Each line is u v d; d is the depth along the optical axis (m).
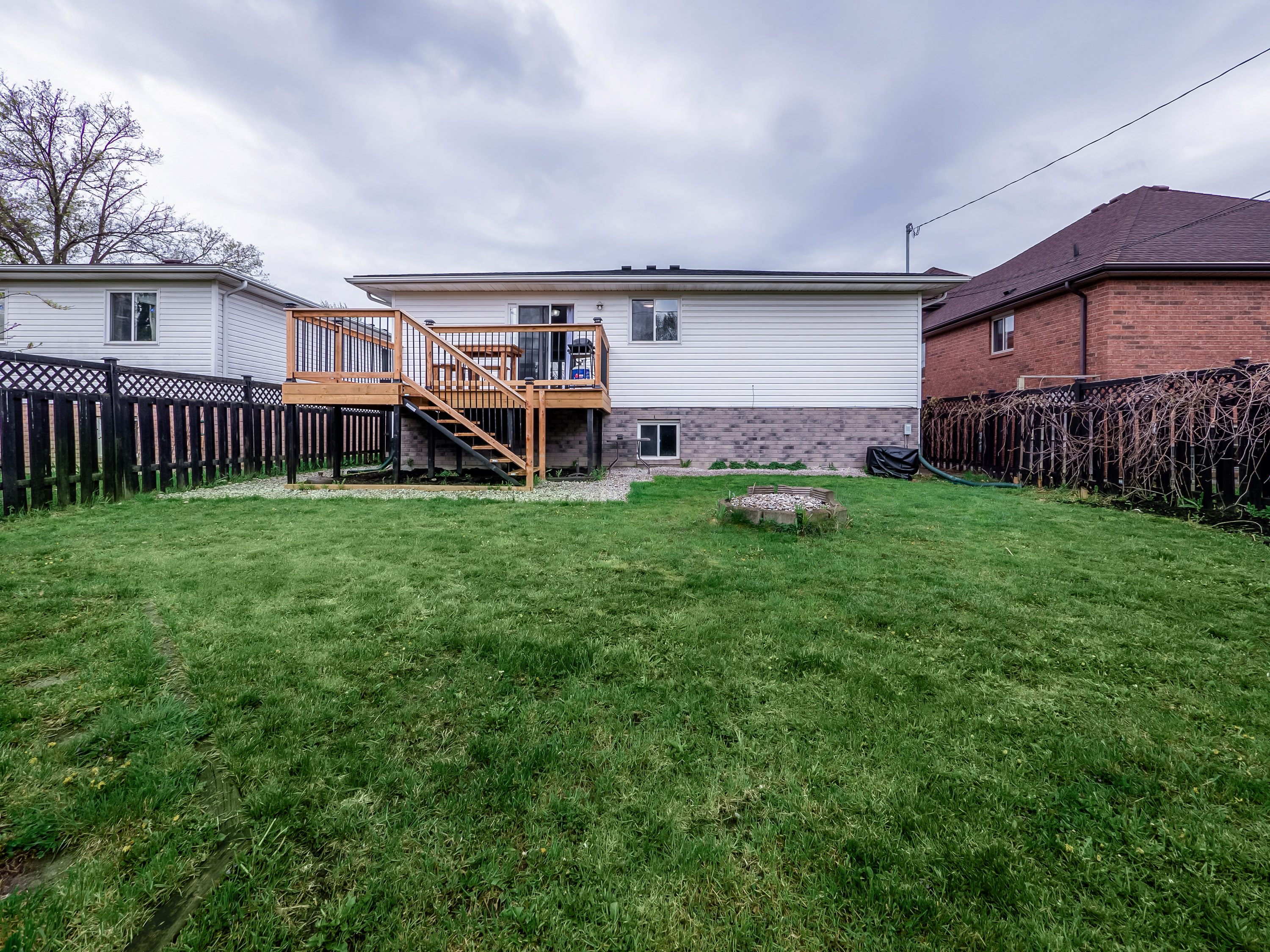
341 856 1.36
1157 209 12.76
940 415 12.27
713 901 1.26
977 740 1.86
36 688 2.10
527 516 5.71
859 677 2.28
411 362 11.15
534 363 11.12
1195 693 2.19
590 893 1.27
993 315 14.07
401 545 4.39
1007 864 1.35
